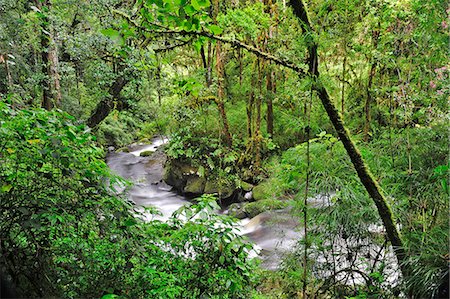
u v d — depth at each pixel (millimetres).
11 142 1784
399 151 2719
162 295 2002
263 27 5566
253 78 7426
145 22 2037
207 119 8328
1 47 5355
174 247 2402
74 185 2027
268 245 4887
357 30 3676
